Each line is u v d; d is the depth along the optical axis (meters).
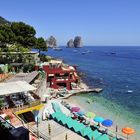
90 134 29.88
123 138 34.16
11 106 33.47
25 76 51.75
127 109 49.75
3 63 64.25
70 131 30.73
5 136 13.37
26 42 85.56
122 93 64.81
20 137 11.70
